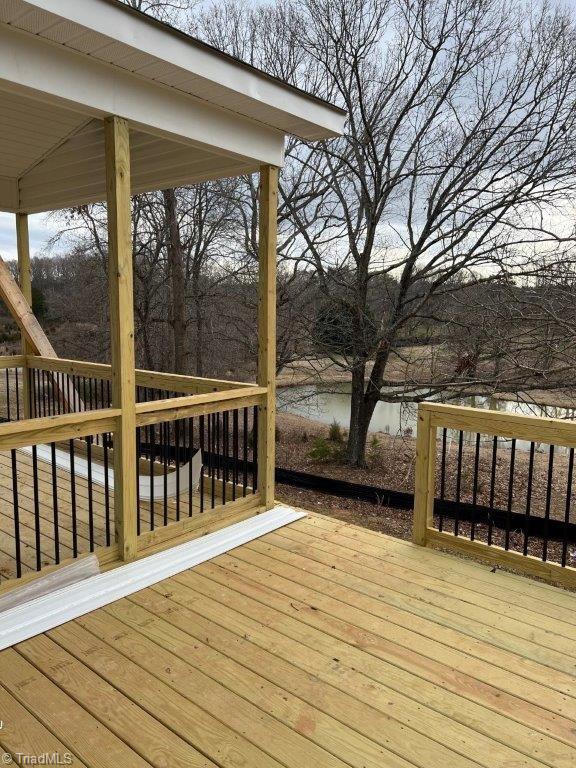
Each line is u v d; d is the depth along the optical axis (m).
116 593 2.61
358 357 10.00
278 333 10.78
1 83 2.22
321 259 10.43
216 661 2.13
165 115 2.81
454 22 8.88
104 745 1.70
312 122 3.29
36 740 1.71
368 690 1.98
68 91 2.39
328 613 2.50
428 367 9.88
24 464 4.66
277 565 3.00
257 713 1.85
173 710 1.85
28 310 5.24
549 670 2.12
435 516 6.83
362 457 10.26
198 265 11.88
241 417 11.42
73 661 2.11
